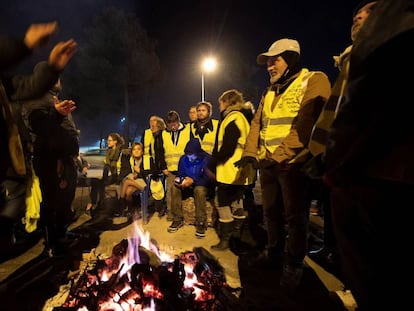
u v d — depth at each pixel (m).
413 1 1.09
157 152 5.41
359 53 1.19
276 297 2.79
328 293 2.85
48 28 1.67
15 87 1.95
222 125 4.03
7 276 3.19
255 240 4.33
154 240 4.32
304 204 2.85
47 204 3.67
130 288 2.38
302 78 2.90
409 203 1.09
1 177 1.93
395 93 1.06
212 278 2.83
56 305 2.59
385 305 1.17
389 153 1.11
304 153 2.72
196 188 4.45
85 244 4.18
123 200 5.64
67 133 3.72
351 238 1.29
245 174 3.90
